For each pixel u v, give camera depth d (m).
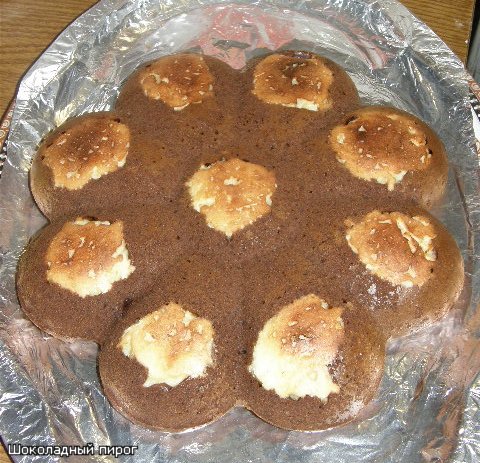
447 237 0.39
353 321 0.36
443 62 0.48
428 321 0.38
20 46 0.51
